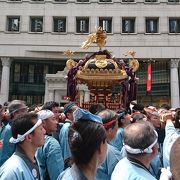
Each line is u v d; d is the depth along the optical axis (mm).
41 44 43062
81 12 43531
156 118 7508
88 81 14625
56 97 38500
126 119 7262
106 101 14547
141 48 42750
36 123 3881
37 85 46344
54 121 5559
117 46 42875
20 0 43688
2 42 42938
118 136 6668
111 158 4422
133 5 43500
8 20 43625
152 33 43062
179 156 1795
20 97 45812
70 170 2762
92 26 43188
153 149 3537
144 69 45500
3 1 43531
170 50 42594
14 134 3822
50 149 5133
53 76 38469
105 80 14188
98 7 43531
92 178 2775
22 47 42969
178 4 43406
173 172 1812
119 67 14570
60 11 43562
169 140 5199
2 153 6418
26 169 3646
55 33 43281
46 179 5164
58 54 43344
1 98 41906
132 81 14500
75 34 43156
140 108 10250
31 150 3883
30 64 46344
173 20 43469
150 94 45156
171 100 42000
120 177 3340
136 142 3406
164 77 44344
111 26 43500
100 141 2799
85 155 2734
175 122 7176
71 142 2787
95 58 14703
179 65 44500
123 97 14430
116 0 43625
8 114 7488
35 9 43562
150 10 43438
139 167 3400
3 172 3488
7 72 42750
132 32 43531
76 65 14586
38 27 43750
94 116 2926
